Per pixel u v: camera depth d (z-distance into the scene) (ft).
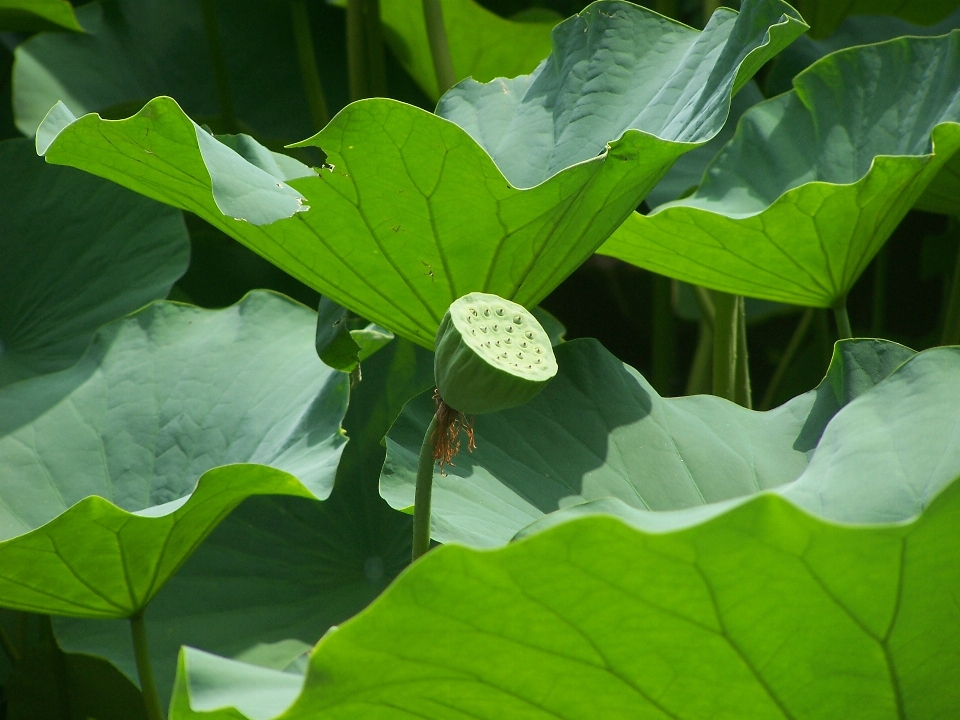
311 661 7.40
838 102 9.93
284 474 8.45
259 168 9.00
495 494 8.70
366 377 10.01
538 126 9.48
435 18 10.63
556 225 8.62
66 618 9.27
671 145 8.43
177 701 7.63
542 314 10.48
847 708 7.54
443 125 8.30
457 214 8.56
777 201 9.09
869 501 7.86
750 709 7.54
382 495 8.65
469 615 7.36
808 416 9.00
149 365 9.57
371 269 8.75
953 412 7.97
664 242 9.44
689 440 8.94
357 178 8.46
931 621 7.40
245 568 9.53
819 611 7.37
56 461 9.32
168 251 10.16
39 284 10.21
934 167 9.16
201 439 9.34
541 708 7.57
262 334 9.60
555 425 8.92
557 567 7.29
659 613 7.37
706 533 7.24
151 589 8.75
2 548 8.38
